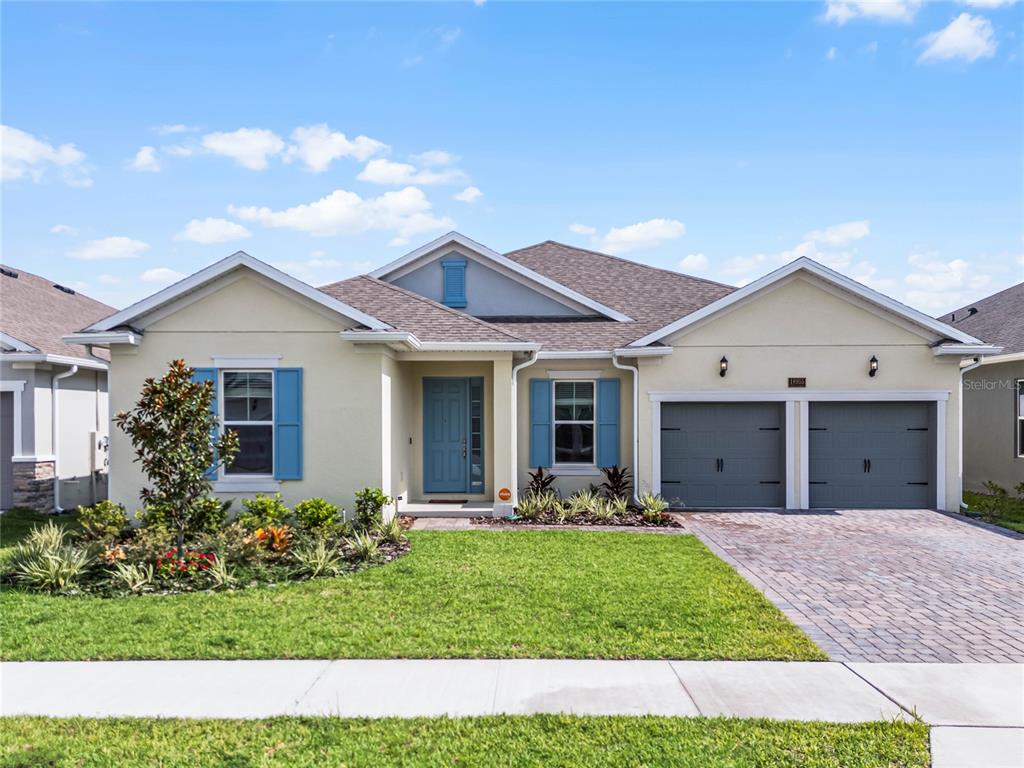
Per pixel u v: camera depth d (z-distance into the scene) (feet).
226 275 41.55
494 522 44.47
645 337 49.60
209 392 32.04
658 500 46.42
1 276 62.34
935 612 26.00
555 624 23.86
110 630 23.31
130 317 41.04
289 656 21.13
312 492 41.55
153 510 35.94
